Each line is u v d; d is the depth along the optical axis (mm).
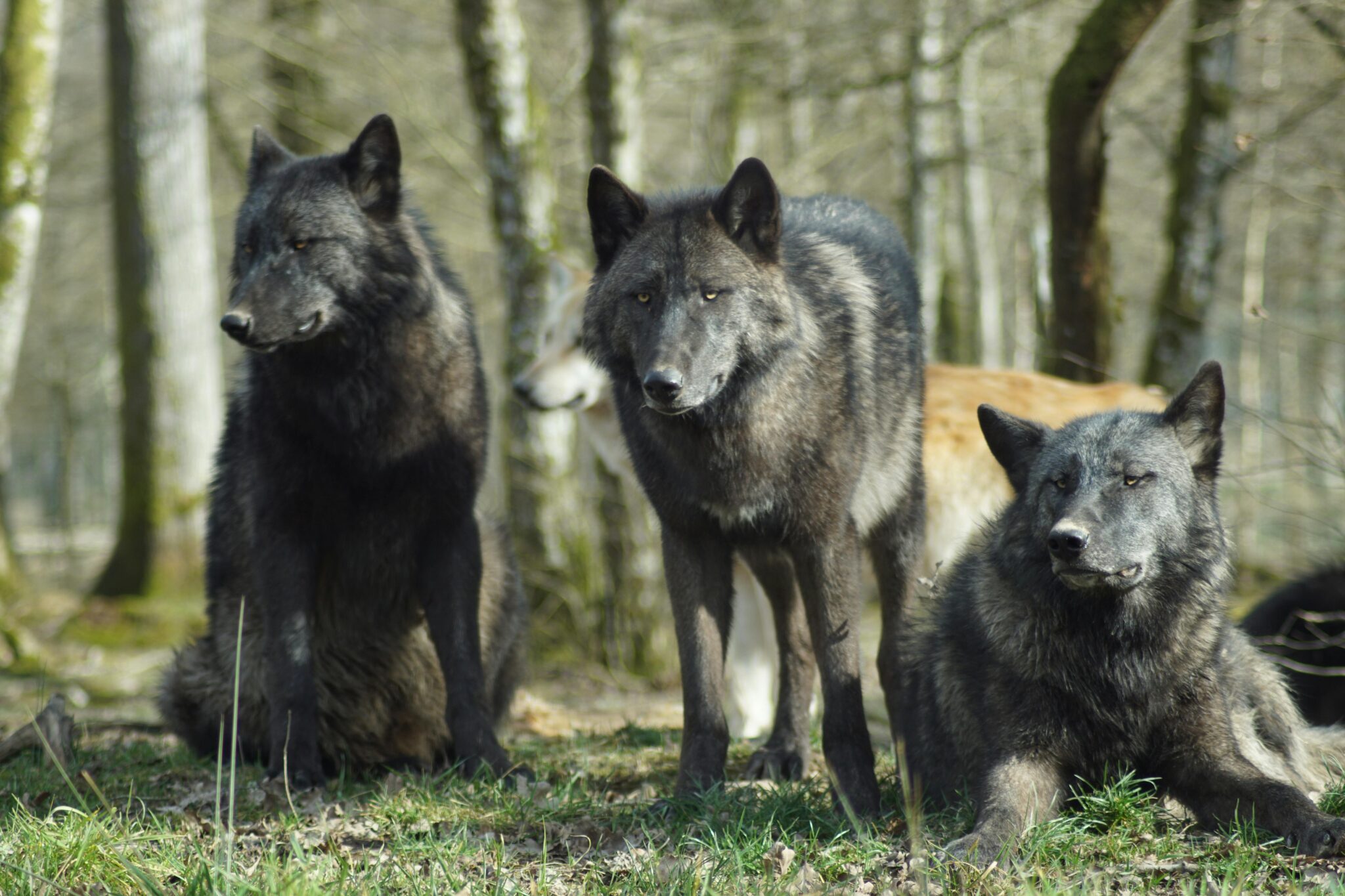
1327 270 31688
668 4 31250
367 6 32219
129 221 24453
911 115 29688
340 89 30516
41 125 20625
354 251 9344
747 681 12641
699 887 6336
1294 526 21828
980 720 7879
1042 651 7566
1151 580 7504
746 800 8047
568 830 7793
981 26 18625
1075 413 13266
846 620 8461
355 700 10148
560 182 28531
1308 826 6648
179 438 24719
